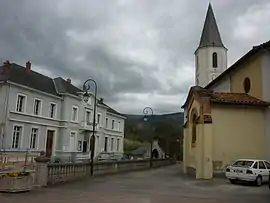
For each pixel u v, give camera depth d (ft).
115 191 46.70
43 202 34.86
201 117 67.72
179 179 67.00
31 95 128.16
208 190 49.32
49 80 151.33
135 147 209.77
